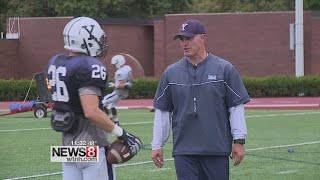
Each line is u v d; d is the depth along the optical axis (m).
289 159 42.38
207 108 20.23
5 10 183.88
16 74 137.38
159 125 21.14
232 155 20.67
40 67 136.62
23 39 137.75
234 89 20.28
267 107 96.00
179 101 20.59
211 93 20.23
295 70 120.25
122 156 17.70
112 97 40.31
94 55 17.91
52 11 175.00
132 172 37.50
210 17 130.88
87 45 17.67
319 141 52.34
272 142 51.72
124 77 41.75
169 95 21.00
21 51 137.88
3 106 105.56
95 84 17.19
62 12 168.75
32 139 54.66
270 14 128.00
